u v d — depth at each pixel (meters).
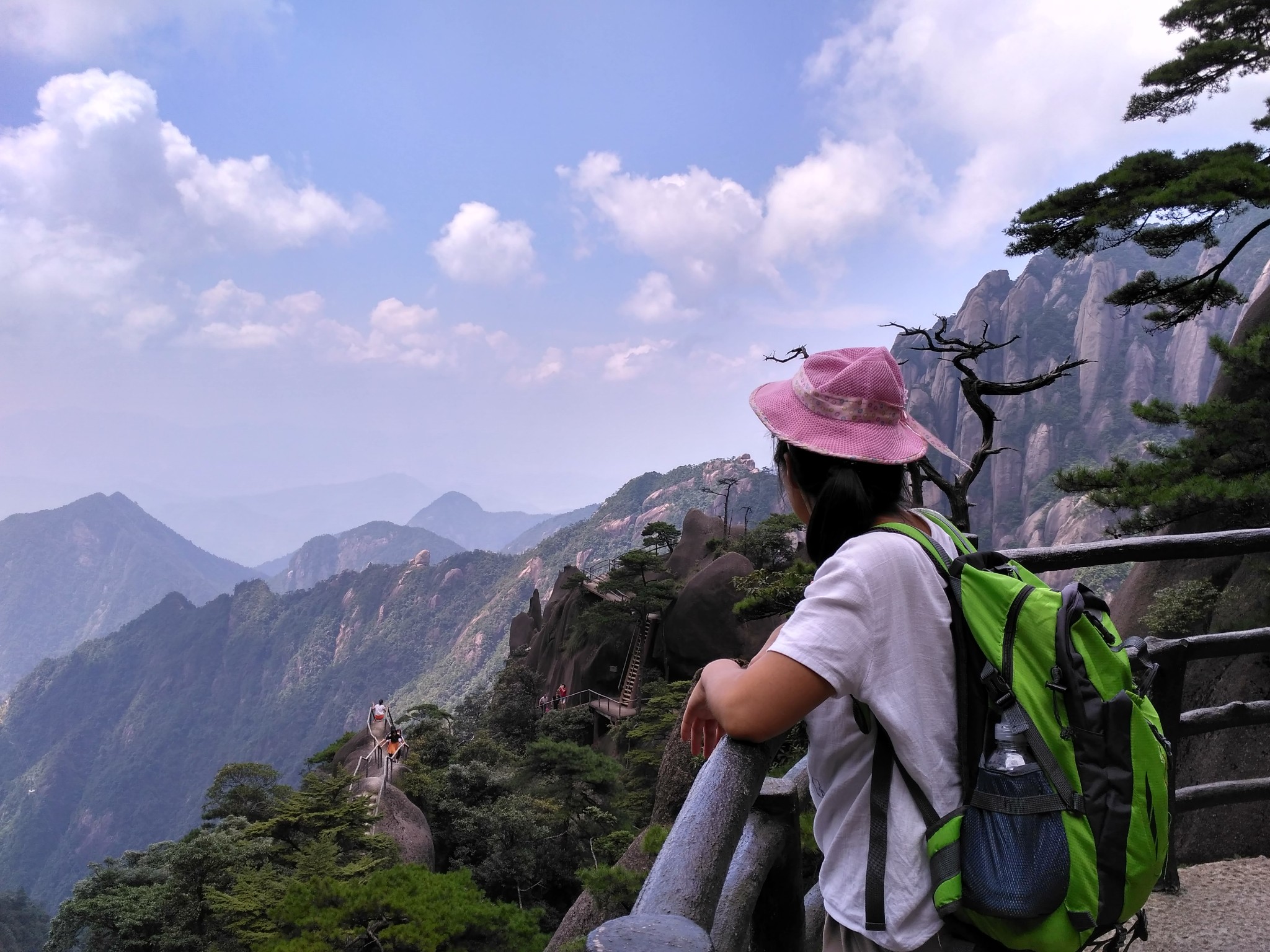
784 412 1.61
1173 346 153.25
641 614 58.06
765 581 17.47
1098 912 1.23
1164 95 18.48
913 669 1.35
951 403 154.00
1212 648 3.04
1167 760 1.34
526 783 34.22
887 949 1.35
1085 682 1.31
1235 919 2.87
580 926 6.64
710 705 1.39
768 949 1.53
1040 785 1.30
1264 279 136.75
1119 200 15.25
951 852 1.31
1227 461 14.18
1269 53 17.56
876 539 1.42
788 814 1.49
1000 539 142.12
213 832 26.94
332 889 13.02
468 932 13.10
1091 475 15.52
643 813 31.14
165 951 22.14
